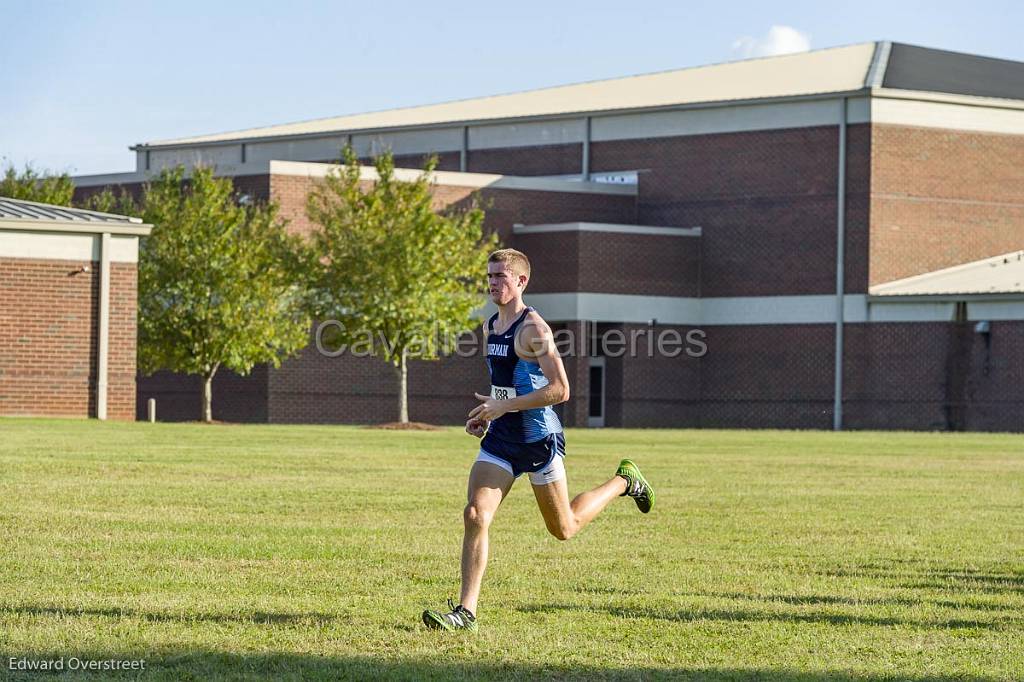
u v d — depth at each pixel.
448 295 61.22
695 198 78.38
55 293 52.22
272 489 25.28
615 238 76.00
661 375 77.06
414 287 59.75
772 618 13.07
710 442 49.81
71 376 52.59
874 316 73.19
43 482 25.17
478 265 61.84
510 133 84.06
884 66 79.19
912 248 74.56
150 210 62.44
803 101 75.19
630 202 80.44
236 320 61.12
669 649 11.56
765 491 27.31
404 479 28.19
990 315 69.75
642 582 15.21
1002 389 69.19
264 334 61.53
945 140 75.25
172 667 10.47
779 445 47.66
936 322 71.38
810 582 15.43
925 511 23.66
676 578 15.54
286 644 11.38
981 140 76.06
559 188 78.88
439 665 10.76
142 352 62.69
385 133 87.88
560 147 82.56
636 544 18.58
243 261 61.19
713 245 77.88
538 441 12.50
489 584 14.85
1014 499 26.20
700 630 12.41
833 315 74.31
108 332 53.06
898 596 14.56
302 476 28.39
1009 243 77.00
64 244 52.31
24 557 15.93
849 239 74.06
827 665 11.01
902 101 74.31
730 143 77.44
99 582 14.28
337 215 61.31
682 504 24.33
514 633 12.08
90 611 12.58
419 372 75.00
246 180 72.50
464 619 12.05
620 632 12.25
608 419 76.56
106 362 53.00
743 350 76.81
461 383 75.88
